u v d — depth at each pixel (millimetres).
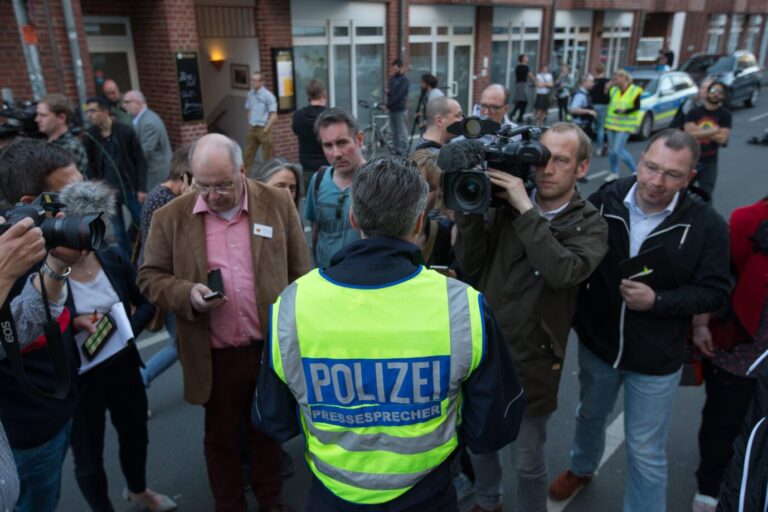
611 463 3049
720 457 2543
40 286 1729
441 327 1396
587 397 2516
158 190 3008
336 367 1416
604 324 2316
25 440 1869
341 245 2963
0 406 1825
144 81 9117
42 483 1978
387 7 11641
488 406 1427
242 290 2303
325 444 1484
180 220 2279
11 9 6828
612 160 9500
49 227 1579
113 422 2520
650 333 2213
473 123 2039
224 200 2193
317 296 1431
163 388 3789
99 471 2463
